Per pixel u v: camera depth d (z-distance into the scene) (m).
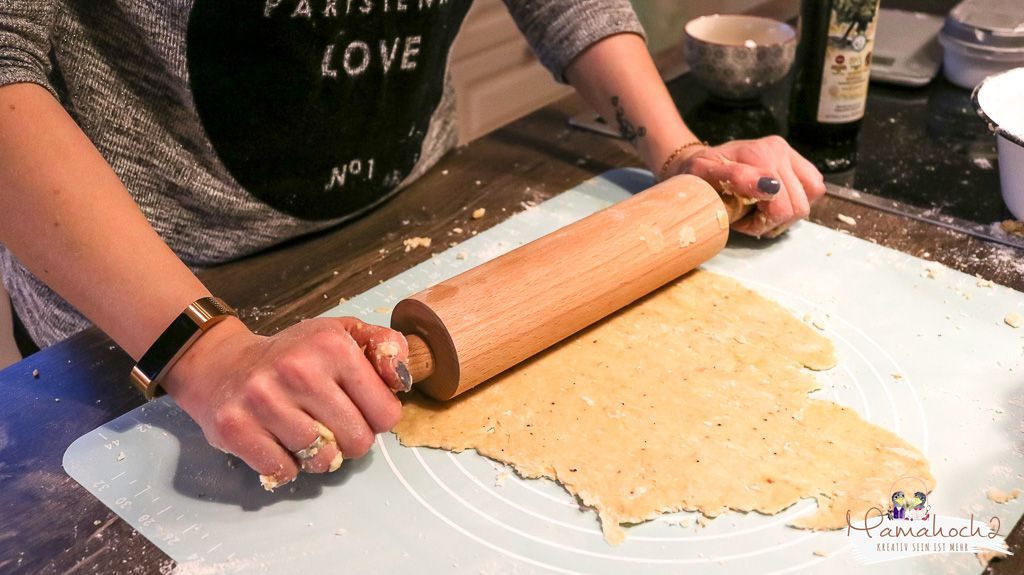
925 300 0.80
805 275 0.84
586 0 1.01
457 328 0.66
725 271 0.86
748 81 1.14
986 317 0.77
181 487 0.62
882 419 0.66
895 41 1.34
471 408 0.69
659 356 0.73
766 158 0.90
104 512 0.60
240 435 0.58
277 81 0.83
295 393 0.58
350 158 0.92
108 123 0.81
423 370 0.67
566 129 1.16
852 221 0.93
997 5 1.23
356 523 0.59
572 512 0.60
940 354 0.73
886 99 1.23
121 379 0.72
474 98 1.76
